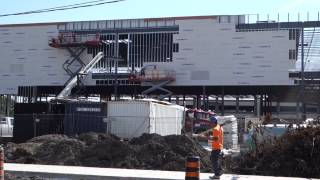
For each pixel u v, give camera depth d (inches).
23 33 4104.3
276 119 1275.8
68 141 1235.2
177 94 4212.6
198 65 3754.9
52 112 1904.5
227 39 3710.6
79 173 823.1
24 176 837.8
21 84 4092.0
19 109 2101.4
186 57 3782.0
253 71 3654.0
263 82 3631.9
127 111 1625.2
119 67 3939.5
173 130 1793.8
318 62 3794.3
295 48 3590.1
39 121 1786.4
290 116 4429.1
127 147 1163.9
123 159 1127.6
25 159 1156.5
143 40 3905.0
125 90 4128.9
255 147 1037.2
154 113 1638.8
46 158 1167.0
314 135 979.9
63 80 3996.1
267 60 3631.9
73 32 4003.4
